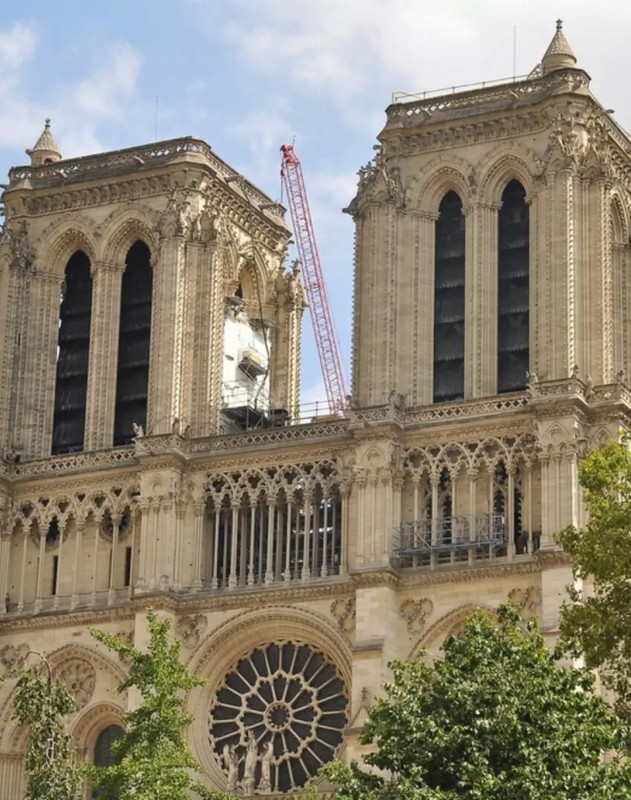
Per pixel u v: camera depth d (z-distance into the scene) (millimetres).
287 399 166250
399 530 144375
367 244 151125
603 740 104062
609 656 122562
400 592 143500
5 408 157750
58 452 158750
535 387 142000
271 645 148500
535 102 149500
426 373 148500
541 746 102312
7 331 159125
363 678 140875
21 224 162250
